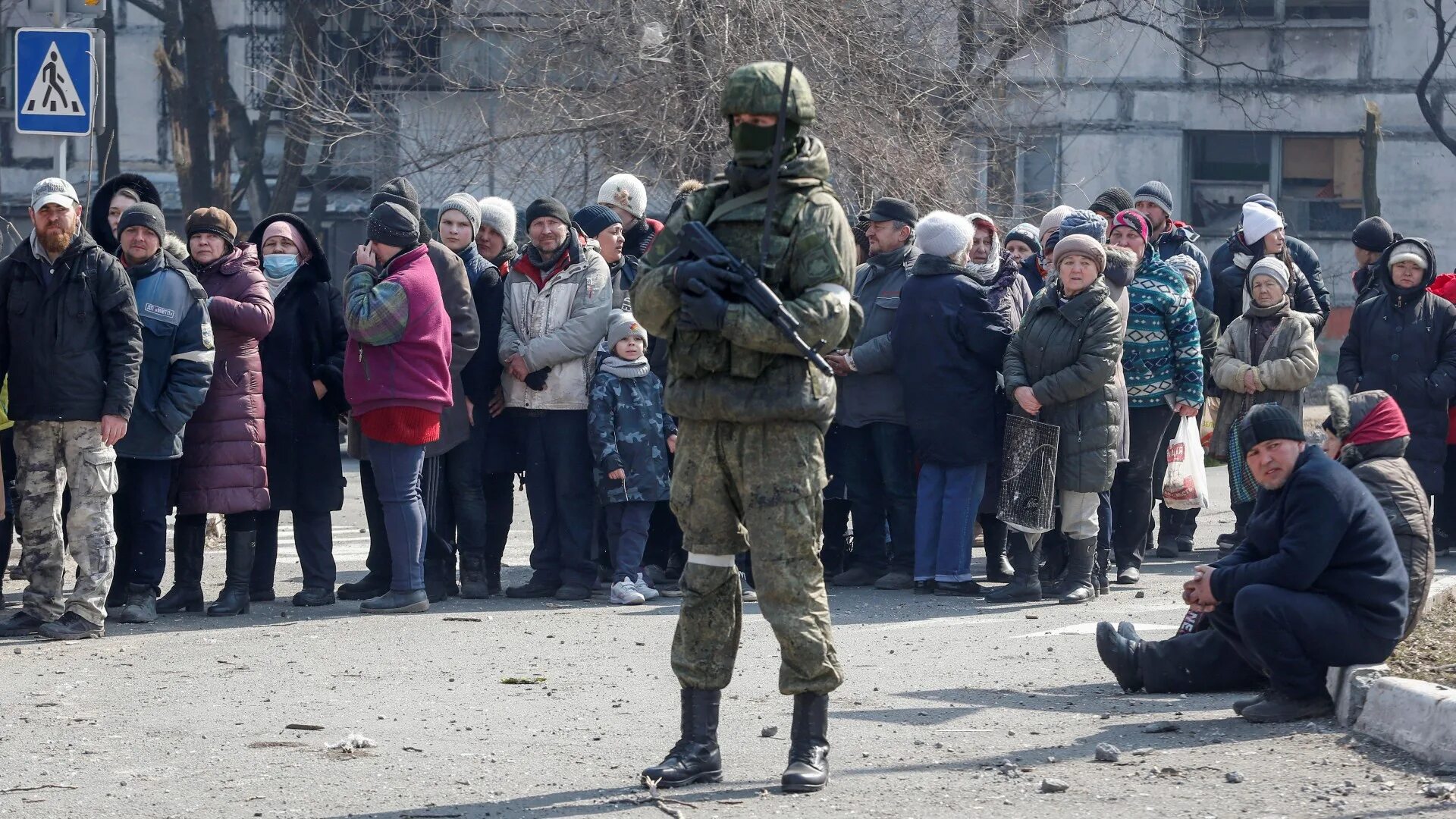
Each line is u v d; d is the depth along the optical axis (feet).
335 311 52.95
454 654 43.47
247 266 50.37
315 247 52.65
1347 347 65.46
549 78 115.55
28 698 37.55
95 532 45.88
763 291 26.68
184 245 52.80
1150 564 62.49
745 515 28.12
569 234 53.31
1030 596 52.37
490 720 35.19
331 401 52.90
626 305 53.88
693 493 28.45
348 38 150.10
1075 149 177.27
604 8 113.19
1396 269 63.41
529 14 118.32
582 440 53.83
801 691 28.58
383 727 34.47
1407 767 29.53
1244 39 175.32
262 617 50.24
